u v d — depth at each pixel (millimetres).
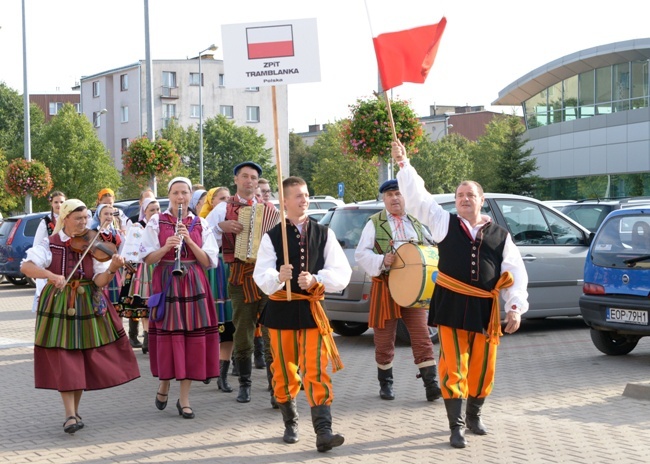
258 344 10047
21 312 16656
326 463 6066
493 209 11789
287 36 6625
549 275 12008
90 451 6527
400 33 6812
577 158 51531
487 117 104250
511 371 9484
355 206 11648
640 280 9656
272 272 6387
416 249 7816
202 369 7504
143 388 9016
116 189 61219
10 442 6836
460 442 6379
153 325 7781
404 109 17828
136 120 73250
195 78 74688
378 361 8133
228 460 6207
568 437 6637
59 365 6871
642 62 46875
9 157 73875
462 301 6418
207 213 9852
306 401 8250
